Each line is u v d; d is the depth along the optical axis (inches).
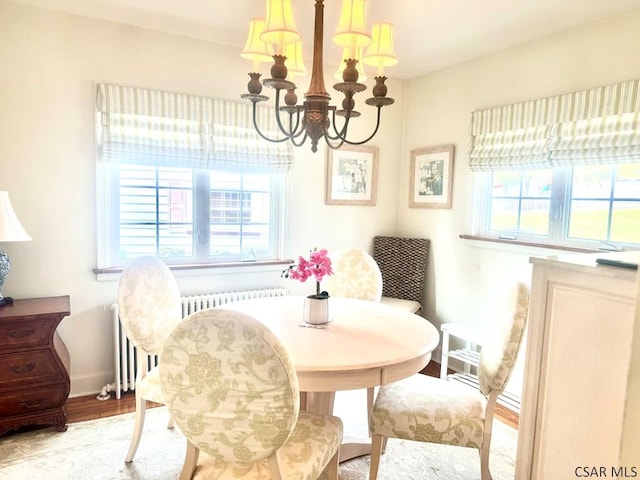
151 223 116.6
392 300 142.7
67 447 87.0
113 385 110.7
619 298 45.3
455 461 86.0
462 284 131.6
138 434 81.9
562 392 51.1
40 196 101.9
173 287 90.6
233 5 95.5
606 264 47.4
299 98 132.5
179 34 112.7
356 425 99.4
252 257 132.0
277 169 128.8
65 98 102.3
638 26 89.0
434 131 140.4
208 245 125.0
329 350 65.7
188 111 114.9
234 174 127.1
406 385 78.4
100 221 108.4
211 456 52.6
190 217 121.7
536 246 107.9
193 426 49.7
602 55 95.0
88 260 108.2
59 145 102.7
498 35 107.3
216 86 119.0
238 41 117.3
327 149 139.2
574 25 99.8
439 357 141.7
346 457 85.8
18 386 87.8
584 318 48.6
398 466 84.1
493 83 120.2
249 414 48.0
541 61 107.6
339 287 112.0
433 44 114.0
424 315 146.1
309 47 119.9
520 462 56.1
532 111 108.3
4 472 78.7
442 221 138.4
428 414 69.4
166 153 112.8
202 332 46.6
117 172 111.1
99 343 110.8
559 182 105.9
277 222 134.7
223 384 47.5
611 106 92.3
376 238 150.7
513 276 116.0
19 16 96.7
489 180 125.6
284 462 55.2
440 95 137.6
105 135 105.4
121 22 105.9
